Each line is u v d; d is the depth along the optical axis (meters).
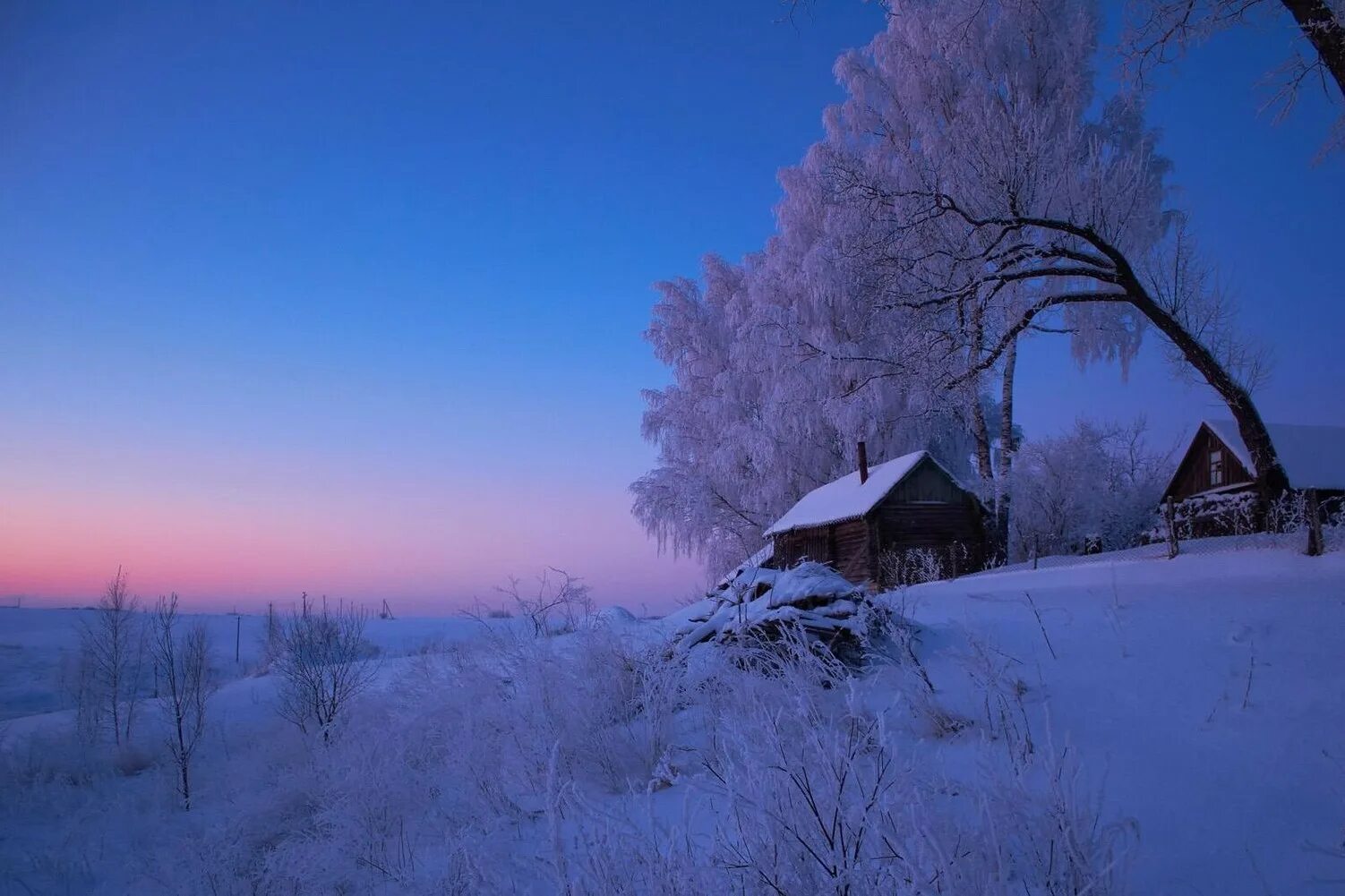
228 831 9.17
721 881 3.31
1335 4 9.53
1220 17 10.75
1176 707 5.43
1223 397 15.30
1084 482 29.09
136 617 24.77
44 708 28.28
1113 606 8.54
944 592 13.05
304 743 12.30
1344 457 24.62
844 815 3.33
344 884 6.07
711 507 35.50
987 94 24.03
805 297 29.81
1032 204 16.03
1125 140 23.97
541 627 8.95
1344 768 4.21
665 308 40.72
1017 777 3.28
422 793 6.92
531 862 4.17
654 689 6.30
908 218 16.69
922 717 5.53
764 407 32.84
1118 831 3.28
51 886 11.05
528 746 6.42
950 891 2.72
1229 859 3.58
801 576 8.93
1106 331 23.33
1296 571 10.04
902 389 25.28
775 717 4.04
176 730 19.45
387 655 16.67
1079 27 23.66
